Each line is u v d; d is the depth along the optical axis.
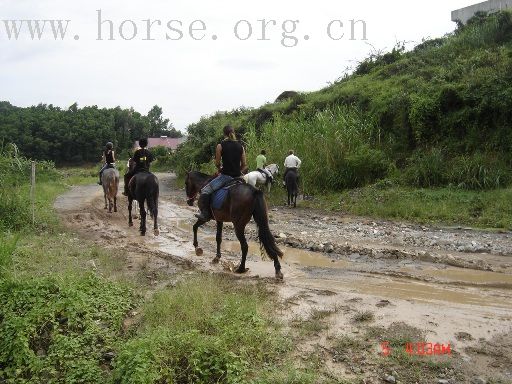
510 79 18.48
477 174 16.55
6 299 6.73
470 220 13.73
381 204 16.05
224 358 5.14
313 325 6.21
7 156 15.34
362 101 23.78
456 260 9.59
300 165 19.72
